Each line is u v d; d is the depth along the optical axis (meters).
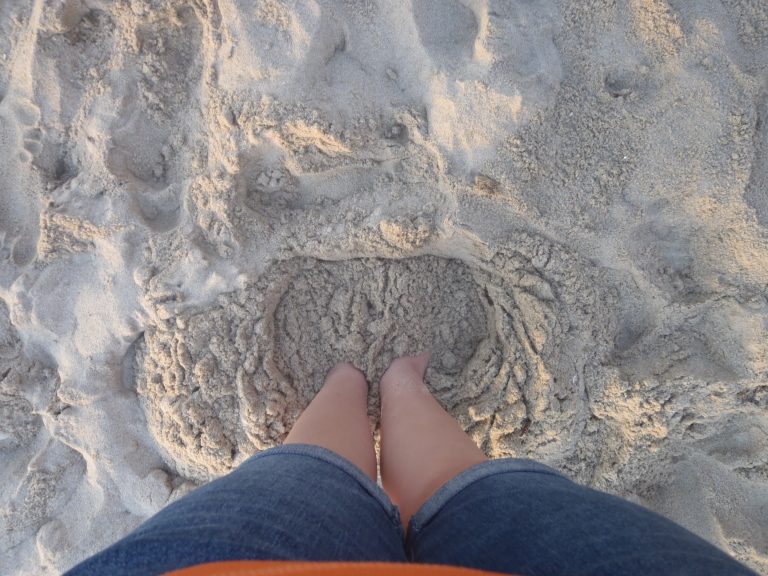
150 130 1.52
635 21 1.32
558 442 1.50
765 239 1.35
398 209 1.44
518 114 1.33
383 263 1.53
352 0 1.38
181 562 0.61
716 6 1.31
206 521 0.69
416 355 1.57
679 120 1.34
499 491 0.87
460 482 0.94
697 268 1.45
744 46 1.32
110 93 1.49
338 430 1.24
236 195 1.47
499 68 1.30
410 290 1.54
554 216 1.41
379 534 0.83
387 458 1.24
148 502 1.59
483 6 1.33
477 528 0.79
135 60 1.49
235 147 1.41
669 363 1.45
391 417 1.35
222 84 1.42
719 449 1.51
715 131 1.32
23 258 1.57
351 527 0.79
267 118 1.37
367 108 1.39
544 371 1.45
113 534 1.61
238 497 0.78
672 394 1.44
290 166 1.46
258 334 1.48
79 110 1.52
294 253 1.51
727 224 1.38
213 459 1.50
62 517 1.64
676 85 1.33
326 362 1.55
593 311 1.47
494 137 1.35
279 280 1.51
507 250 1.45
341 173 1.48
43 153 1.55
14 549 1.66
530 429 1.49
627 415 1.47
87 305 1.53
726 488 1.53
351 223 1.46
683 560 0.60
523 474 0.92
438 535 0.83
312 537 0.72
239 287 1.48
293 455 0.99
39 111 1.52
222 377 1.48
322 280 1.55
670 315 1.46
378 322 1.54
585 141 1.38
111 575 0.61
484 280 1.53
